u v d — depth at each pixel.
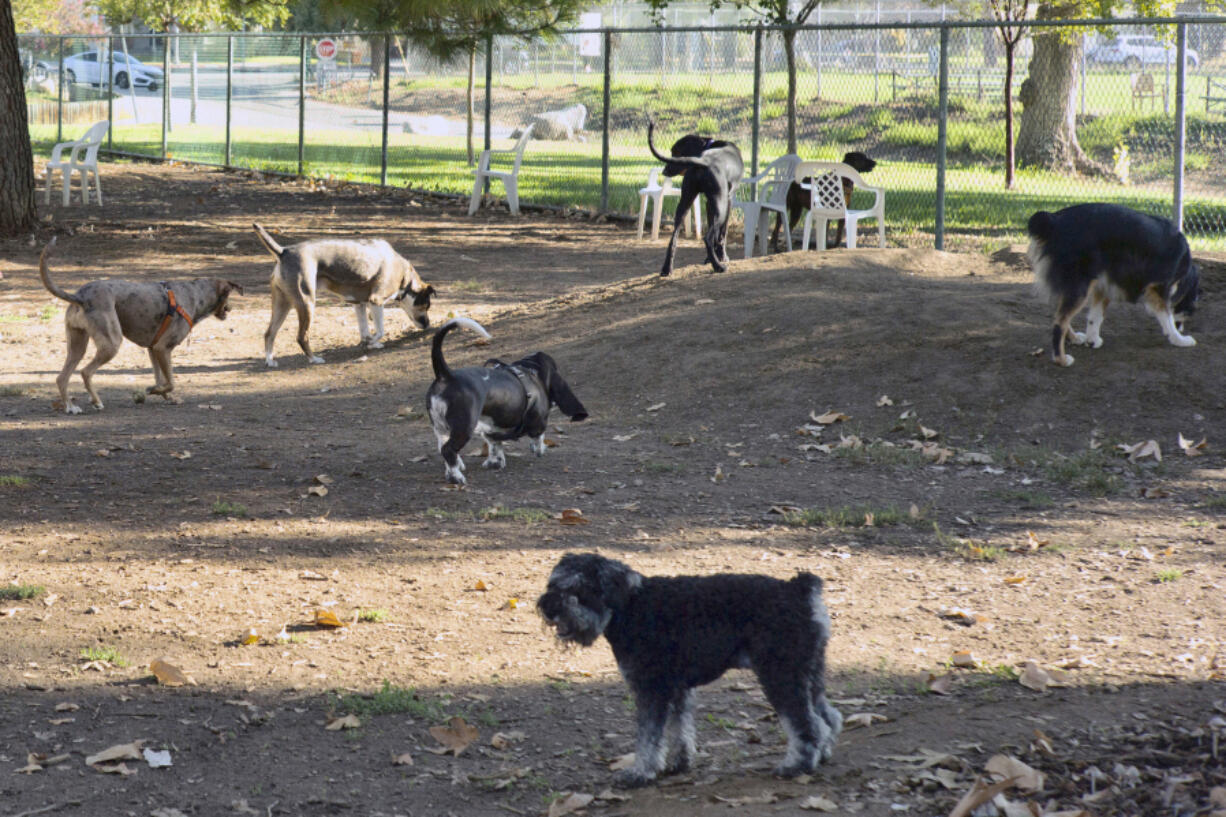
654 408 10.68
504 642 5.86
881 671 5.45
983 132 27.55
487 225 21.36
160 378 11.38
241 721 4.99
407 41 28.91
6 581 6.59
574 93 32.84
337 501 8.27
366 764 4.64
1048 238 10.47
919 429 9.81
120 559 7.02
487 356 12.48
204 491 8.44
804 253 14.38
